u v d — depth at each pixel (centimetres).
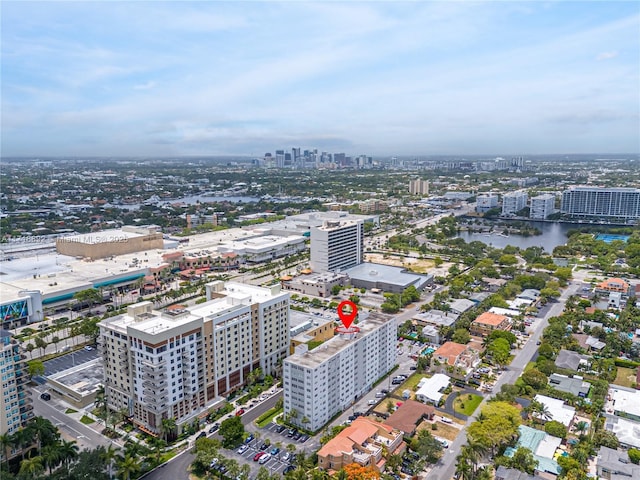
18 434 19000
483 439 19500
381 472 18612
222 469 19238
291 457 19950
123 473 17925
